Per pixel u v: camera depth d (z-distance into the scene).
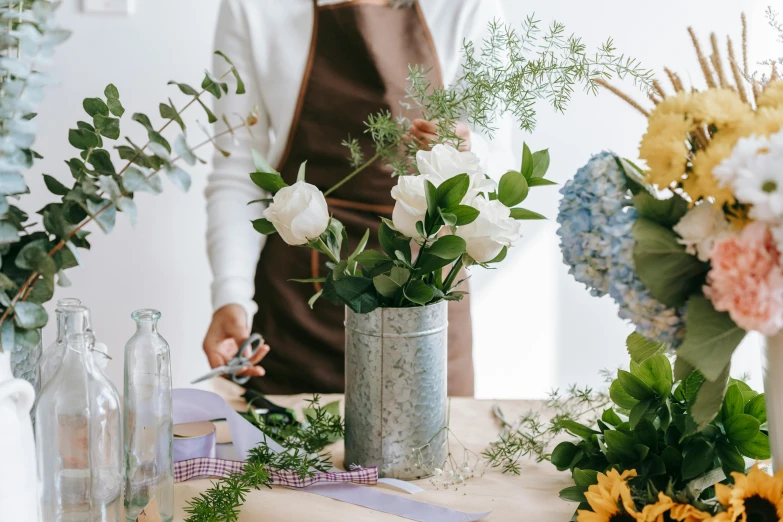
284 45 1.87
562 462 0.99
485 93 1.15
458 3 1.84
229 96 1.88
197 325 2.71
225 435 1.20
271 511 0.95
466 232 0.96
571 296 2.66
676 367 0.78
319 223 0.96
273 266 1.94
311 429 1.15
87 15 2.51
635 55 2.51
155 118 2.59
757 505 0.75
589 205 0.79
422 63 1.86
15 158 0.73
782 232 0.66
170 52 2.56
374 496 0.99
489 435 1.22
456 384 1.92
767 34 2.49
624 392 0.98
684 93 0.76
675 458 0.87
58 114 2.56
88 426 0.85
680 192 0.83
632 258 0.75
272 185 1.01
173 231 2.65
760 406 0.91
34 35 0.74
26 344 0.79
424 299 0.98
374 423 1.04
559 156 2.56
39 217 2.60
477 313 2.67
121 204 0.77
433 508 0.95
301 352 1.94
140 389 0.91
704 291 0.72
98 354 0.96
